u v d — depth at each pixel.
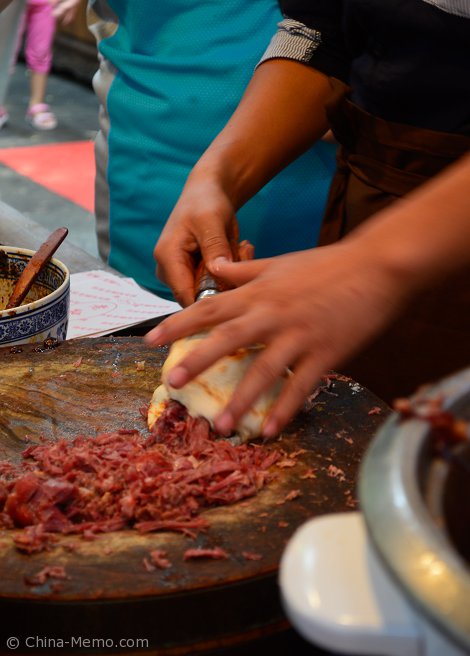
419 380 1.60
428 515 0.48
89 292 1.79
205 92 2.28
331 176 2.35
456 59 1.46
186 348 1.20
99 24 2.59
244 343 0.92
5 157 6.42
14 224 2.15
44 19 6.79
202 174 1.58
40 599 0.83
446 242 0.89
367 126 1.61
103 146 2.64
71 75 8.72
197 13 2.25
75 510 1.01
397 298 0.89
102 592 0.83
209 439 1.18
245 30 2.23
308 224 2.36
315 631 0.51
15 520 0.99
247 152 1.67
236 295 0.99
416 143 1.53
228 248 1.39
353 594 0.51
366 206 1.63
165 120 2.34
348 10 1.59
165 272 1.44
